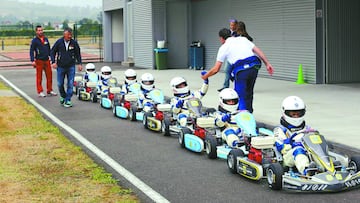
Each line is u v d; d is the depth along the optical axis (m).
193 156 8.45
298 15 16.95
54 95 16.19
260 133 8.38
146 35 24.92
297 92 14.77
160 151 8.82
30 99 15.42
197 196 6.47
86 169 7.60
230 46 9.72
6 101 14.75
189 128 9.06
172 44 24.22
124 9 27.56
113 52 30.86
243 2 19.83
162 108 10.23
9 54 42.12
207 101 13.66
